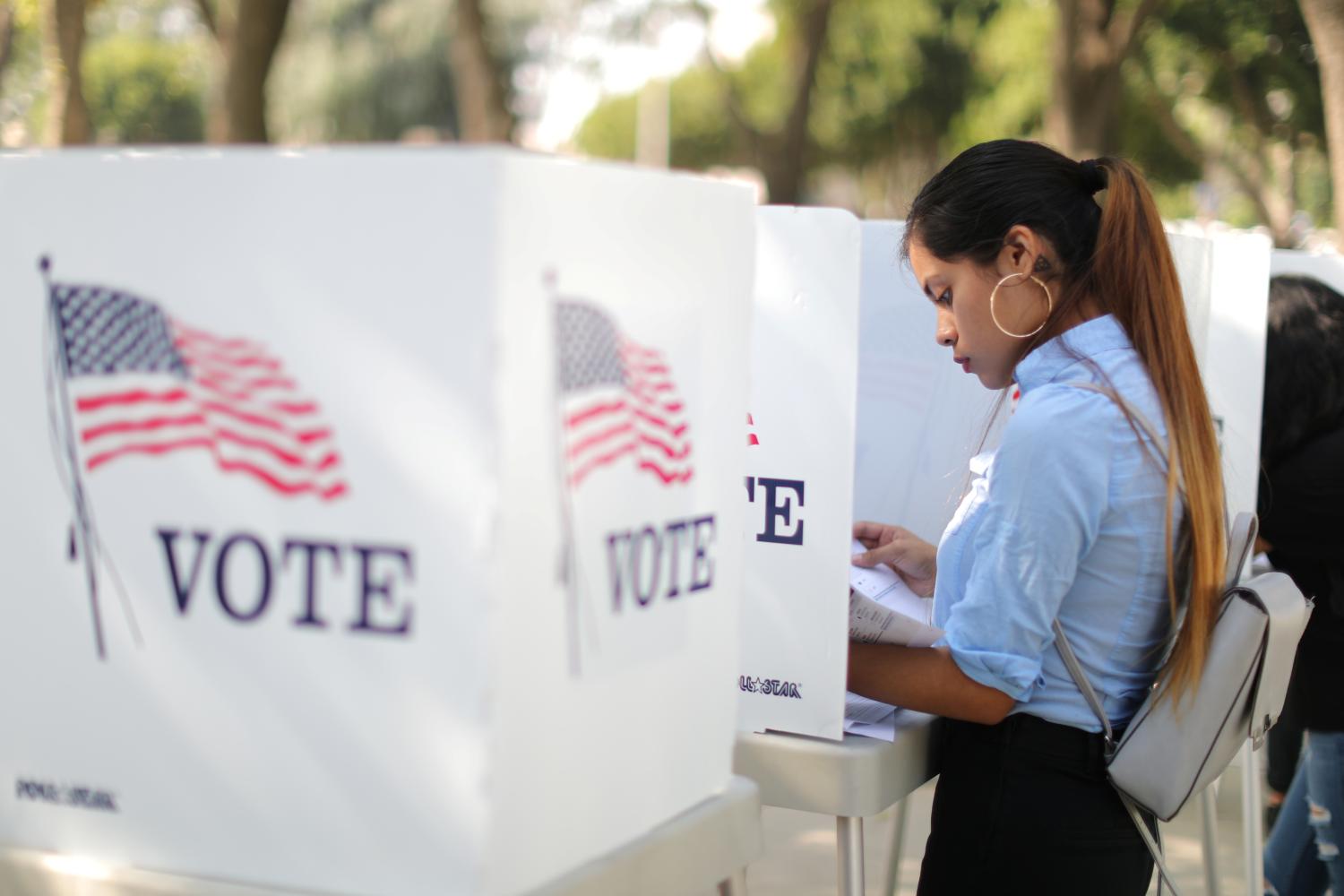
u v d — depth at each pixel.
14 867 1.06
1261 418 2.79
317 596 0.96
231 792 1.01
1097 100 12.60
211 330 0.97
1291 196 19.36
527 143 27.47
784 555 1.73
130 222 0.98
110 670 1.03
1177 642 1.72
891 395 2.30
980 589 1.71
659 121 35.47
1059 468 1.67
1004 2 24.02
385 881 0.97
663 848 1.14
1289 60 14.63
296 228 0.94
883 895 2.80
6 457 1.04
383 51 31.45
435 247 0.91
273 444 0.96
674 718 1.16
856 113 26.78
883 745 1.73
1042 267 1.79
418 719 0.95
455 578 0.92
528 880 0.99
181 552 1.00
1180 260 2.55
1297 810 2.96
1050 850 1.76
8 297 1.03
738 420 1.23
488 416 0.90
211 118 11.32
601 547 1.04
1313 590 2.77
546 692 0.99
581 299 0.99
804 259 1.69
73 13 8.95
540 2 26.97
